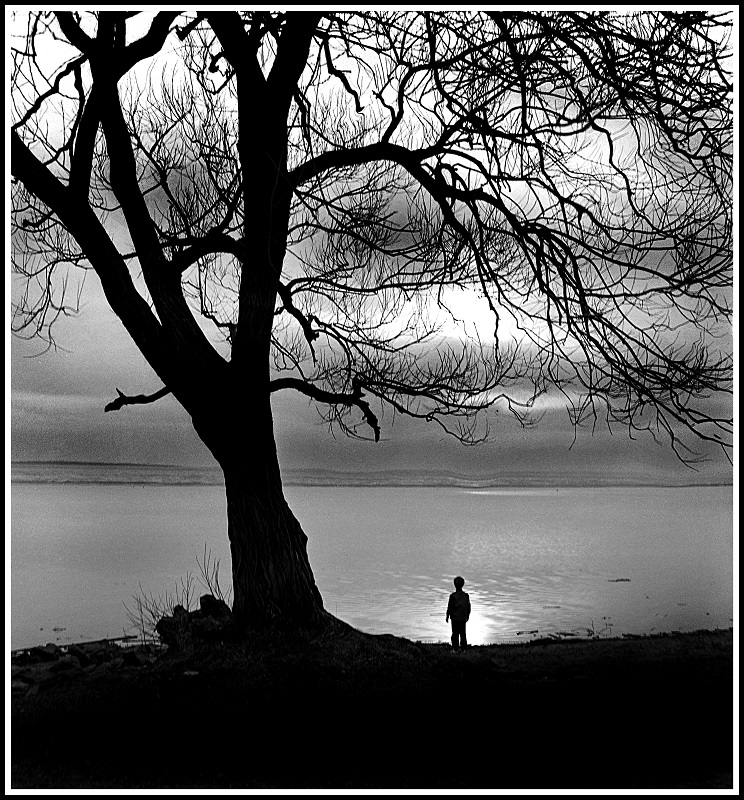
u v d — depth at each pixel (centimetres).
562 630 2356
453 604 1573
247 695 1016
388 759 821
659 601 3072
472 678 1104
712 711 952
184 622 1309
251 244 1292
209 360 1273
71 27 1220
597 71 1043
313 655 1147
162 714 955
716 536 7138
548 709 964
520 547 5969
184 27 1238
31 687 1177
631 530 7969
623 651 1308
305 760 820
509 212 1254
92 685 1098
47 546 5234
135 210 1291
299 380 1307
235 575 1263
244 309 1295
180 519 8438
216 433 1267
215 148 1318
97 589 3158
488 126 1195
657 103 1027
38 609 2627
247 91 1290
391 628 2419
